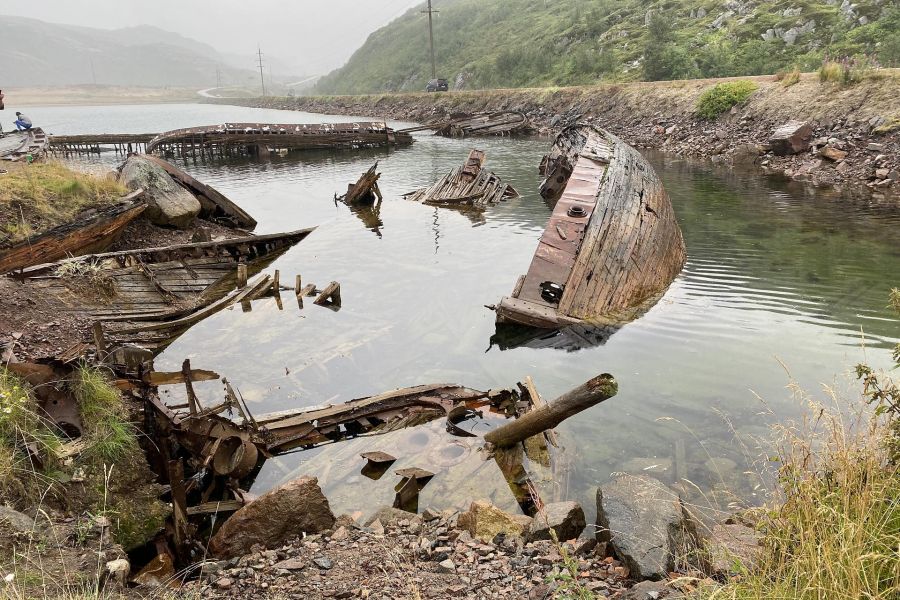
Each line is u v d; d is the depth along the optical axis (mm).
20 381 6676
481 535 5426
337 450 8117
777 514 3977
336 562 5125
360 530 5844
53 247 14141
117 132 71062
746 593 3504
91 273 13391
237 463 7090
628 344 10672
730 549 4531
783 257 15273
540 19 106500
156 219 19578
